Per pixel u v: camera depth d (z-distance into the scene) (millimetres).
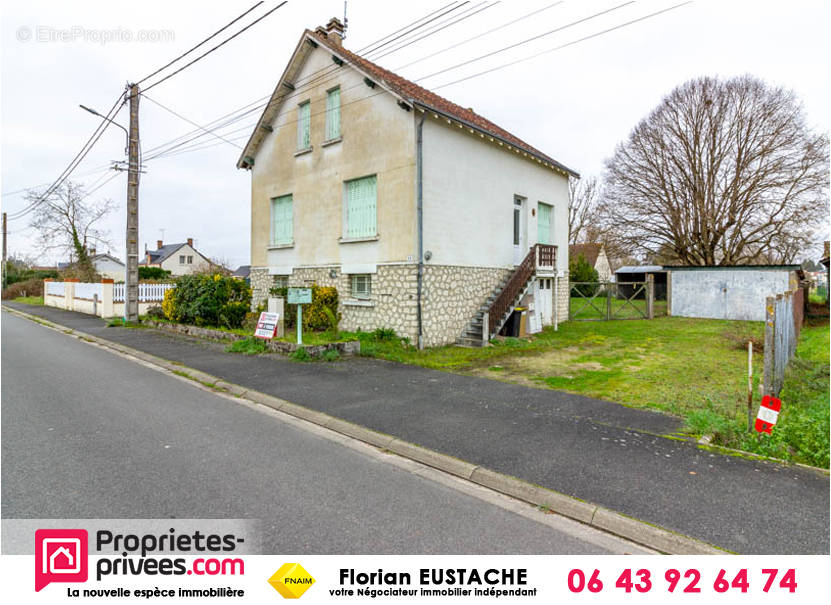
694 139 26391
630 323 17953
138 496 3777
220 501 3717
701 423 5227
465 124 12062
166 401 6848
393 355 10281
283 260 15328
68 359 10336
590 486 3953
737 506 3607
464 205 12633
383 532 3305
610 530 3402
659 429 5418
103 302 19375
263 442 5145
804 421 4941
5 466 4359
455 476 4352
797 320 15055
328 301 12969
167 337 13438
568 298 18328
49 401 6734
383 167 11914
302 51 13984
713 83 25609
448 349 11430
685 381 7992
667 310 21641
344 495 3877
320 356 9922
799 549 3088
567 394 7109
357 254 12711
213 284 14078
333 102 13578
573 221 39781
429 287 11516
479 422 5711
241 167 16859
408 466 4559
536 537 3307
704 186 26406
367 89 12312
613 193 30109
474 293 13023
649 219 28281
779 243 25125
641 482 4023
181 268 61469
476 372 8820
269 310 11531
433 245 11633
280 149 15383
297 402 6621
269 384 7707
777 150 24188
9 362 9922
